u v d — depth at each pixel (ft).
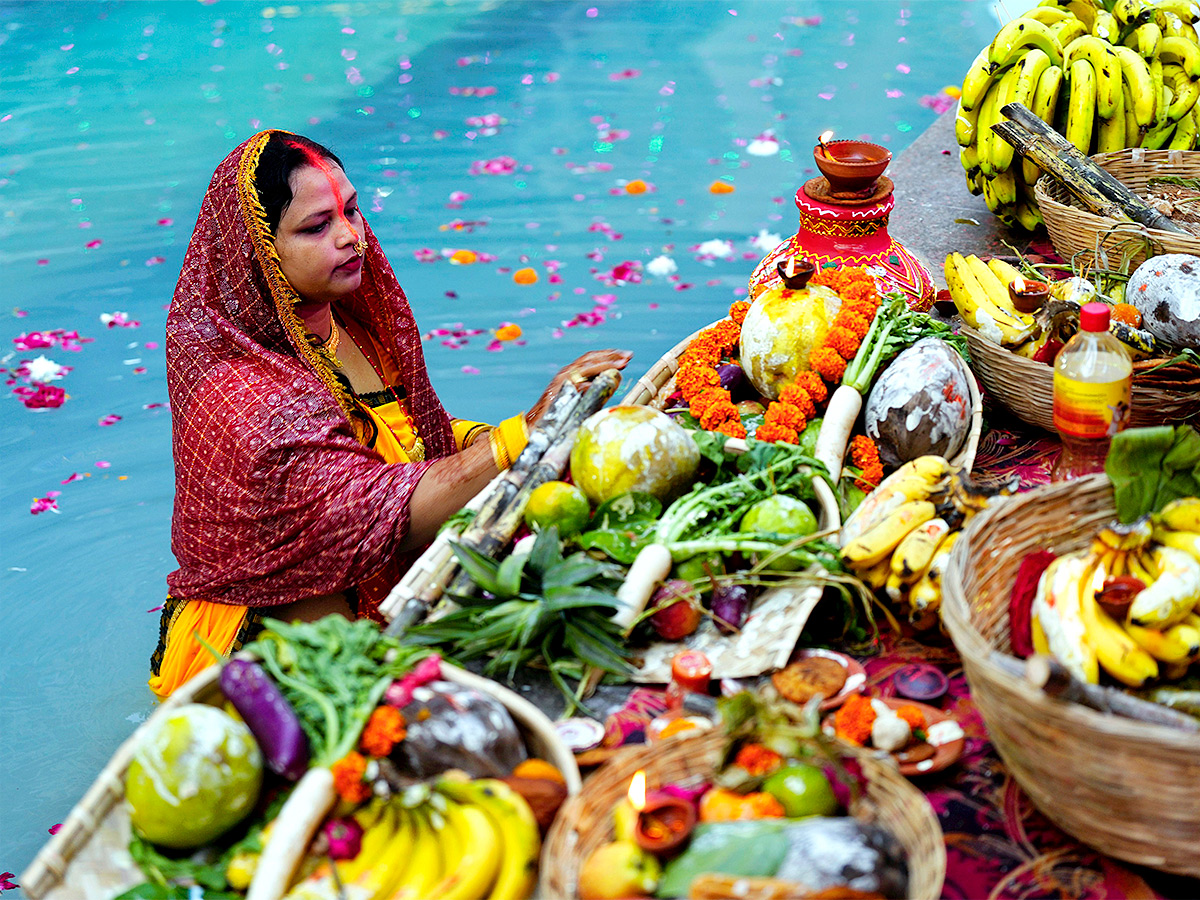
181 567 8.55
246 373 8.12
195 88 24.06
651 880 4.19
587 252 19.39
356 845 4.58
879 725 5.21
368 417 9.01
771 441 7.19
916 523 6.00
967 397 7.20
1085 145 10.36
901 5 26.99
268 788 4.88
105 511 15.08
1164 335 7.50
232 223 8.14
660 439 6.43
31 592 13.87
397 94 24.07
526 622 5.54
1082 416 6.52
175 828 4.57
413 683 4.97
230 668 4.91
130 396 17.03
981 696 4.66
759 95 23.52
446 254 19.36
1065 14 11.16
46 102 23.54
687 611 5.90
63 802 11.12
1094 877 4.75
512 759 4.92
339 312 9.70
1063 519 5.62
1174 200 9.80
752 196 20.57
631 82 24.30
